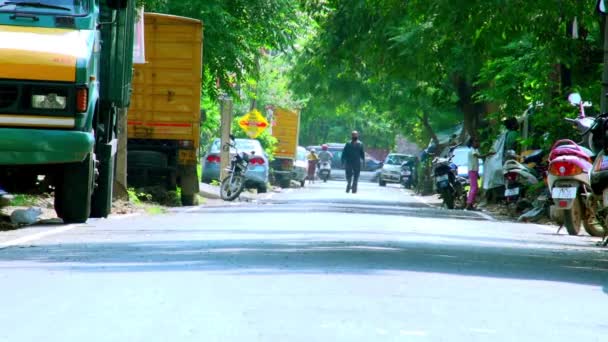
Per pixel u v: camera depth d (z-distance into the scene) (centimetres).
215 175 11444
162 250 3575
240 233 4669
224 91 8919
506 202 7931
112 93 5091
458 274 3003
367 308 2211
